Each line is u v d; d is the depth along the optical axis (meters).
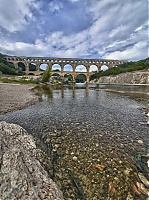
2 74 68.50
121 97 21.08
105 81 89.25
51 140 5.70
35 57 113.62
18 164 3.05
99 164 4.11
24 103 13.59
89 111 11.31
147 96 21.66
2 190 2.35
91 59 126.38
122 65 105.75
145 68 67.81
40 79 66.50
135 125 7.77
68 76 129.25
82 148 5.08
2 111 10.11
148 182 3.34
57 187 3.15
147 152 4.82
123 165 4.06
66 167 3.97
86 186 3.27
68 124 7.85
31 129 6.91
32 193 2.51
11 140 4.16
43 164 4.02
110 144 5.41
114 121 8.53
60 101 16.78
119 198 2.92
